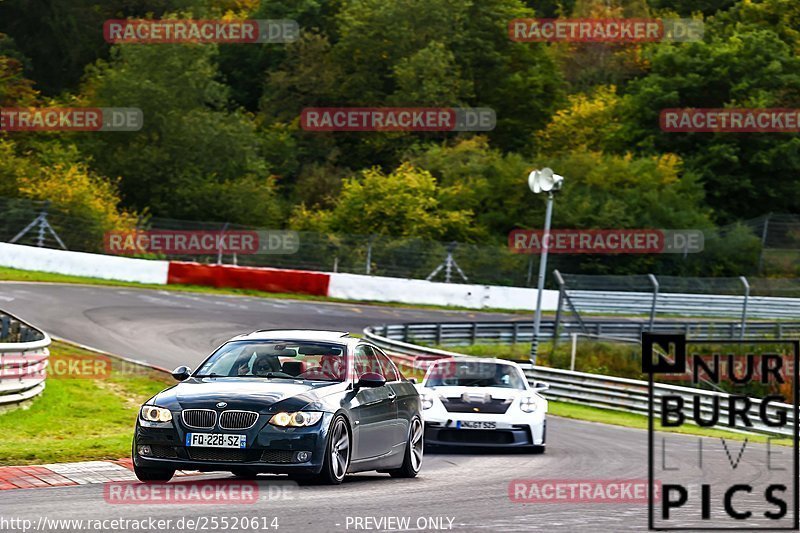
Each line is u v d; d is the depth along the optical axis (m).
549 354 123.81
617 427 84.19
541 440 59.47
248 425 36.19
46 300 120.75
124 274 152.25
